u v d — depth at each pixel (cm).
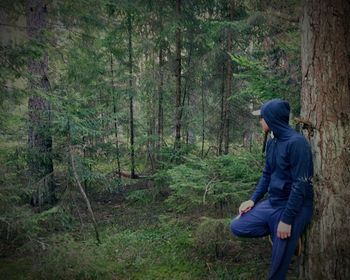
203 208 534
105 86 815
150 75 834
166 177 710
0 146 503
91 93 743
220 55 740
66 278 429
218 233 446
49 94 500
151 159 834
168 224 541
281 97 440
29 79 475
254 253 484
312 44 348
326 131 344
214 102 834
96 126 612
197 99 890
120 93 827
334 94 340
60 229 581
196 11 789
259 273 434
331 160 344
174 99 868
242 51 714
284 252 314
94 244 510
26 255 490
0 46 427
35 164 589
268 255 476
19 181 533
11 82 461
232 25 578
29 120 584
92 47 761
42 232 543
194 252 505
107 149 760
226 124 714
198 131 840
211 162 478
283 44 454
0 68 420
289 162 307
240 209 356
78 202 748
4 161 486
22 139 591
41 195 586
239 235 349
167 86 853
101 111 661
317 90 347
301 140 298
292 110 441
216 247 481
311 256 360
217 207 489
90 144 694
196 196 455
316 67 347
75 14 665
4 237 506
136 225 639
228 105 723
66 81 671
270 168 342
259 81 444
